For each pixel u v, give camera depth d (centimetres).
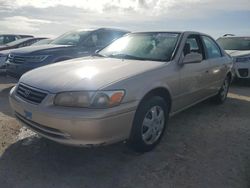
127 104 315
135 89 326
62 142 309
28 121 338
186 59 411
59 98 308
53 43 805
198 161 347
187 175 315
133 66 368
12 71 708
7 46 1254
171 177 311
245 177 314
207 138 419
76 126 293
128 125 322
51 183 295
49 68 383
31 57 689
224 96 614
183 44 438
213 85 536
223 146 392
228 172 323
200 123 484
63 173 314
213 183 301
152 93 362
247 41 966
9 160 337
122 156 354
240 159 355
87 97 299
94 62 397
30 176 306
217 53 561
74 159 344
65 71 356
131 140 342
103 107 298
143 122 345
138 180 304
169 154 363
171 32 470
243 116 531
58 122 300
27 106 327
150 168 328
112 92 305
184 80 418
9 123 450
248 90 798
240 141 411
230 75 623
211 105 603
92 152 362
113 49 474
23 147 370
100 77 324
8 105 559
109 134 304
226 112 554
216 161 348
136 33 498
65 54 722
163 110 380
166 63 394
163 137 415
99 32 818
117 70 348
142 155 358
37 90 328
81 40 779
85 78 323
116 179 305
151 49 436
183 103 436
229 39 1009
